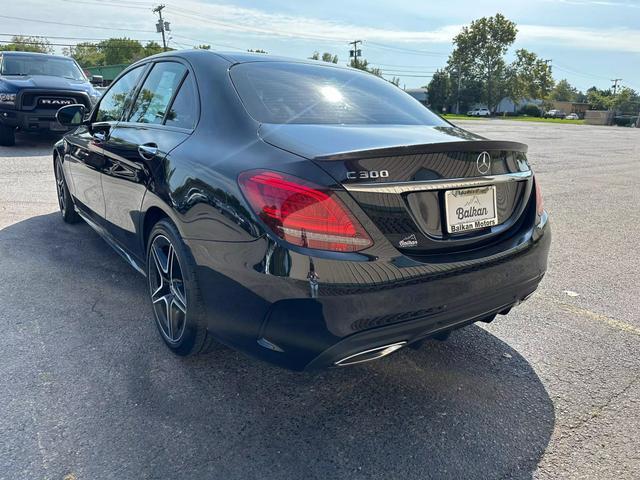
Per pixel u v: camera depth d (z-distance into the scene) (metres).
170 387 2.42
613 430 2.23
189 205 2.26
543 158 13.68
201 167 2.26
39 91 9.34
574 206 7.16
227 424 2.18
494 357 2.83
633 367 2.76
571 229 5.82
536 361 2.80
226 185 2.07
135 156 2.89
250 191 1.96
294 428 2.17
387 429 2.19
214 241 2.11
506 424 2.25
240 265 1.98
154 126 2.95
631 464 2.02
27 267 3.83
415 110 3.01
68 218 4.94
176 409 2.26
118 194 3.19
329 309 1.83
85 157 3.82
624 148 18.80
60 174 4.90
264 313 1.94
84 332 2.90
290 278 1.83
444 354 2.85
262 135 2.19
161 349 2.75
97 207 3.72
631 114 75.50
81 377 2.46
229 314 2.11
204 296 2.25
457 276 2.07
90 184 3.79
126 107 3.47
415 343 2.33
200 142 2.42
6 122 9.45
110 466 1.90
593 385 2.58
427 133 2.50
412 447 2.08
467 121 44.12
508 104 95.12
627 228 5.92
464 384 2.55
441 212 2.09
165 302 2.69
